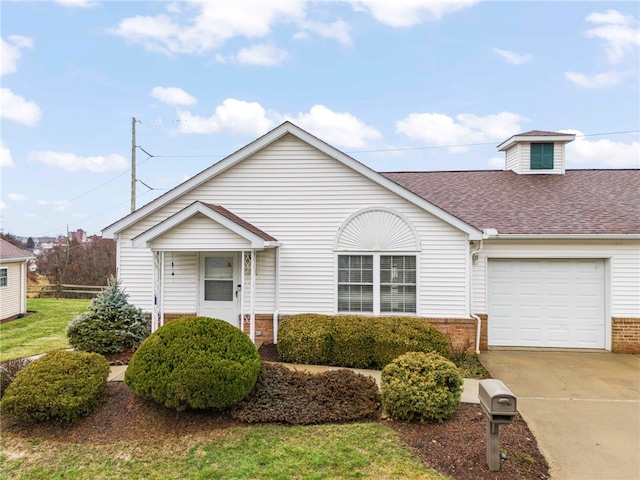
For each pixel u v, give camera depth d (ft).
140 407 19.83
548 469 15.02
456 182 44.52
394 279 32.37
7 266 54.75
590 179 43.29
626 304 32.68
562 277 33.78
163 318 33.35
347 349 27.91
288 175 33.30
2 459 16.61
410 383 18.45
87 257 102.58
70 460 16.44
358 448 16.28
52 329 46.80
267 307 33.42
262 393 20.03
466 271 31.71
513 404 14.07
